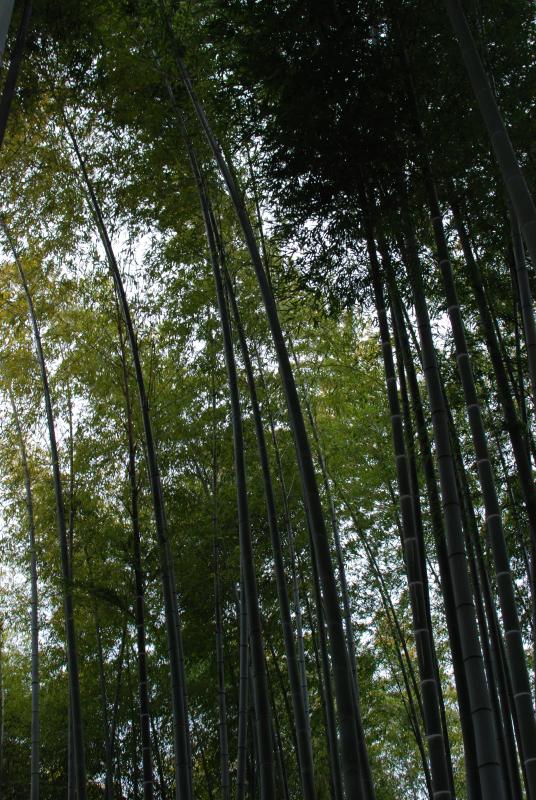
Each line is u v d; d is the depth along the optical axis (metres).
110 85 7.23
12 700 11.47
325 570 4.12
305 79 5.06
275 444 8.47
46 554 9.52
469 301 6.06
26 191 8.05
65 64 7.00
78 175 7.90
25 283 8.53
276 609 9.30
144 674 7.11
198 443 8.95
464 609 3.86
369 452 8.67
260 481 8.94
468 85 5.02
